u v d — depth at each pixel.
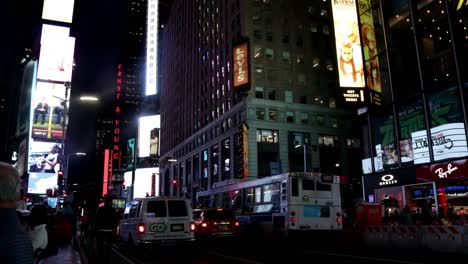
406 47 33.44
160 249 18.97
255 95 61.50
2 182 2.41
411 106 32.50
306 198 20.16
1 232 2.34
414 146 31.81
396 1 34.84
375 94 35.38
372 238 18.89
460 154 27.95
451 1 29.70
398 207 31.09
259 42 63.84
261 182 22.47
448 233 15.29
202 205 31.38
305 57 66.69
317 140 63.75
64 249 14.28
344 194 42.56
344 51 36.22
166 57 119.56
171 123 107.12
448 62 29.58
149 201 15.73
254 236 22.50
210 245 21.41
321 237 20.22
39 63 83.62
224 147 68.94
